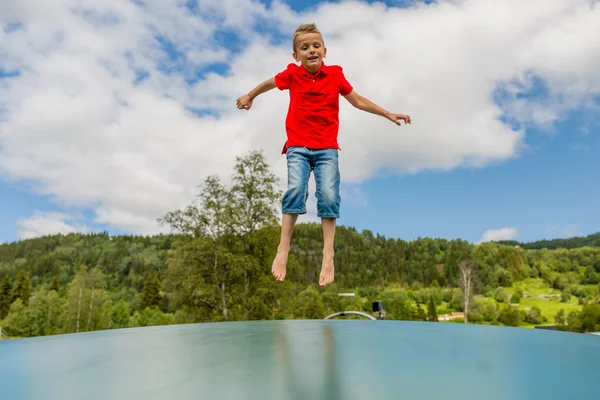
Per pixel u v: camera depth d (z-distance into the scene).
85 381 0.78
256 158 17.86
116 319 44.66
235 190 17.75
